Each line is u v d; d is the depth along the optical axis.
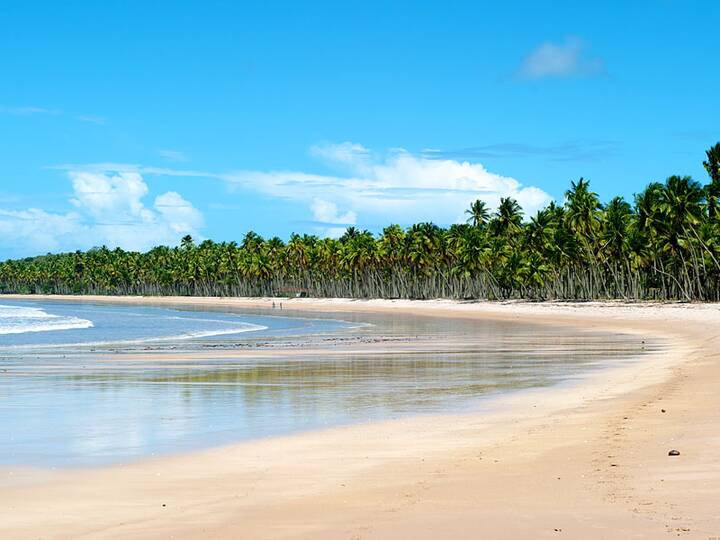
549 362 36.84
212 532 9.84
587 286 139.25
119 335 67.31
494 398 24.06
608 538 8.98
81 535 9.89
